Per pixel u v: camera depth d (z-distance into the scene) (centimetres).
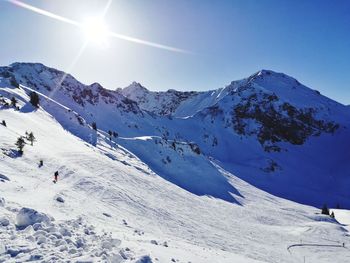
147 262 1114
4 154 4203
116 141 13938
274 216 9331
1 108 7788
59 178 4303
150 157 13638
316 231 7844
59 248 1112
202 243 4103
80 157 6581
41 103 12444
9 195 2322
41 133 7319
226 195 11538
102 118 19662
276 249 5447
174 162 13925
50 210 2167
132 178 6831
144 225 3731
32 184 3228
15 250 1038
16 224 1331
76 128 11969
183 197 7588
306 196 18425
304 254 5769
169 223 4528
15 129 6316
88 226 1617
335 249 6550
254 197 12288
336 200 18325
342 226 9594
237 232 5916
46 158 5012
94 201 3766
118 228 2455
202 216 6259
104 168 6456
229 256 2469
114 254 1083
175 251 1717
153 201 5625
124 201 4475
